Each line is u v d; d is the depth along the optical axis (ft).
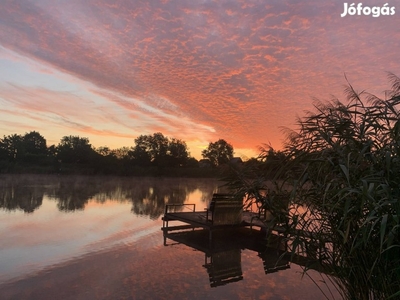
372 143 6.82
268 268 18.06
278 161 9.02
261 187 9.32
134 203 49.75
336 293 13.89
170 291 13.88
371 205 6.34
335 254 8.13
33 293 13.33
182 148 169.99
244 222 26.58
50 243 22.68
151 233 27.68
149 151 167.63
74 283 14.65
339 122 7.90
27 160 147.13
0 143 144.77
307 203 8.32
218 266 18.22
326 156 7.52
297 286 14.87
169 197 61.93
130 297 13.04
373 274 7.28
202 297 13.28
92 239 24.39
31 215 35.04
